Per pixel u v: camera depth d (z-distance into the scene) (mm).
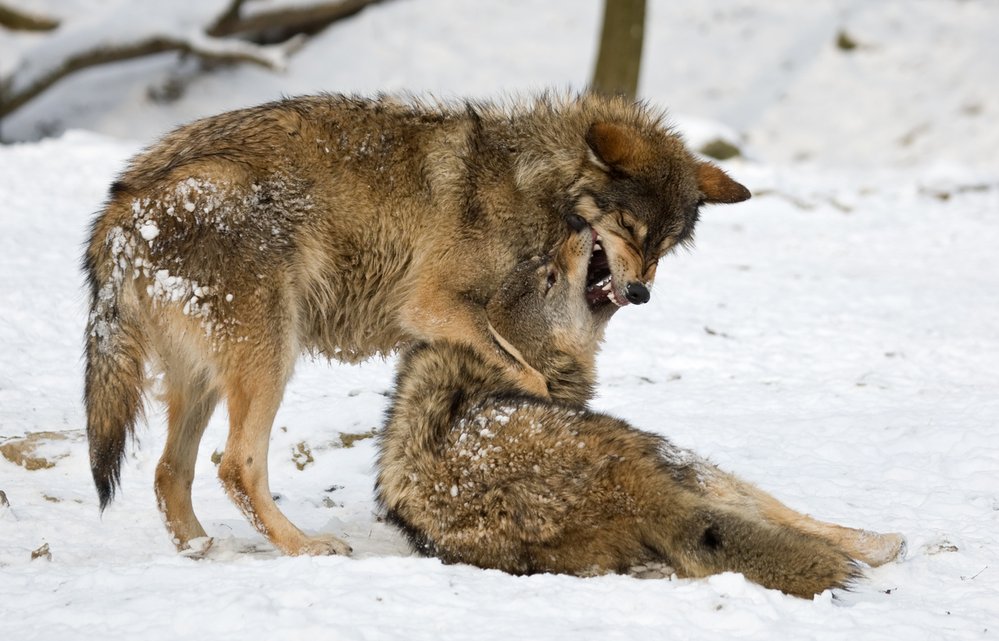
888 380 14781
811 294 19594
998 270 21594
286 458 11570
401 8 45406
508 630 6988
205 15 37781
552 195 10789
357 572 7875
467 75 42000
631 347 16203
